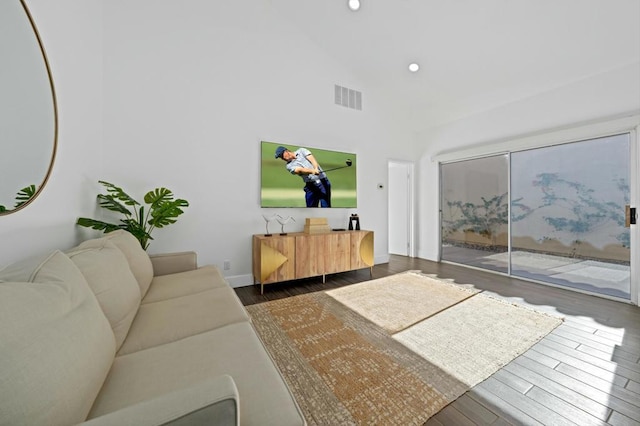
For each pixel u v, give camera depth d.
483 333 2.03
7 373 0.53
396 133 4.69
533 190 3.42
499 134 3.76
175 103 2.86
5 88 1.16
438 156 4.55
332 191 3.90
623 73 2.67
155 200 2.46
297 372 1.56
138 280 1.64
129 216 2.65
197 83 2.98
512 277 3.57
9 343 0.56
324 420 1.21
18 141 1.26
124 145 2.63
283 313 2.40
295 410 0.76
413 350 1.79
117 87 2.60
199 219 3.00
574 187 3.06
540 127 3.32
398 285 3.24
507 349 1.80
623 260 2.71
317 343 1.88
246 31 3.26
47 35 1.62
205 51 3.02
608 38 2.48
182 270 2.28
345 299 2.76
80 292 0.90
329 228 3.61
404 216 5.27
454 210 4.44
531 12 2.48
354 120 4.15
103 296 1.12
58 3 1.76
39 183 1.46
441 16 2.83
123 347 1.11
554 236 3.23
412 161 4.95
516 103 3.56
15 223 1.27
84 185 2.15
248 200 3.28
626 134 2.69
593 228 2.92
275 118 3.46
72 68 1.94
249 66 3.28
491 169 3.90
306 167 3.67
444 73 3.57
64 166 1.81
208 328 1.29
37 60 1.44
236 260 3.21
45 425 0.56
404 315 2.35
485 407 1.30
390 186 5.58
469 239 4.22
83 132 2.13
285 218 3.55
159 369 0.94
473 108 3.99
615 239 2.77
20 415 0.53
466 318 2.29
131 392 0.82
